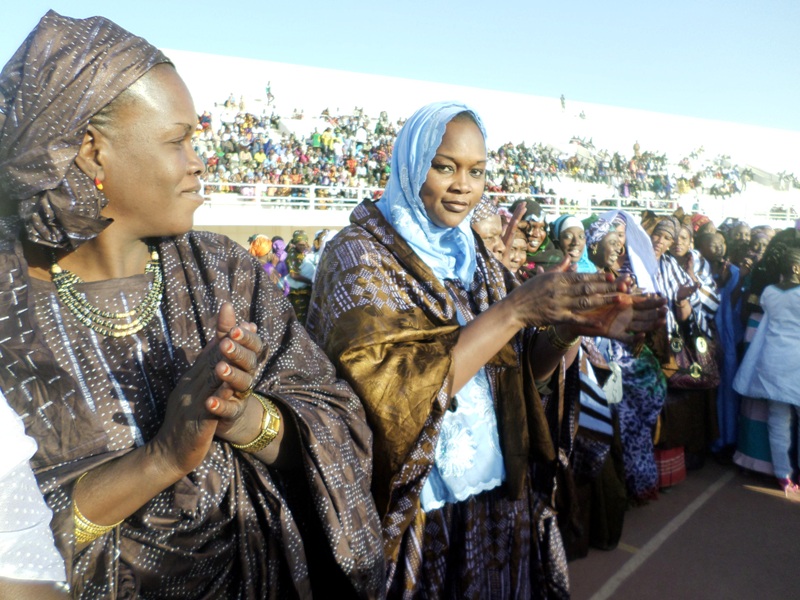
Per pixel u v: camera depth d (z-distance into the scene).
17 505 0.69
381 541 1.40
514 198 19.80
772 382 4.40
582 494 3.47
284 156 21.70
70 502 0.96
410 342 1.63
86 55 1.02
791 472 4.50
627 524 3.99
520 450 1.91
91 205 1.07
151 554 1.15
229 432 1.15
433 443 1.61
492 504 1.93
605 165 30.98
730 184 33.12
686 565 3.46
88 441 1.03
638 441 4.11
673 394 4.58
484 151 1.83
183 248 1.31
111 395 1.13
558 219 4.39
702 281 4.86
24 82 1.00
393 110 31.53
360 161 23.09
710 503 4.33
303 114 28.16
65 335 1.13
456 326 1.70
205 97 27.28
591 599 3.12
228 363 0.97
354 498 1.32
